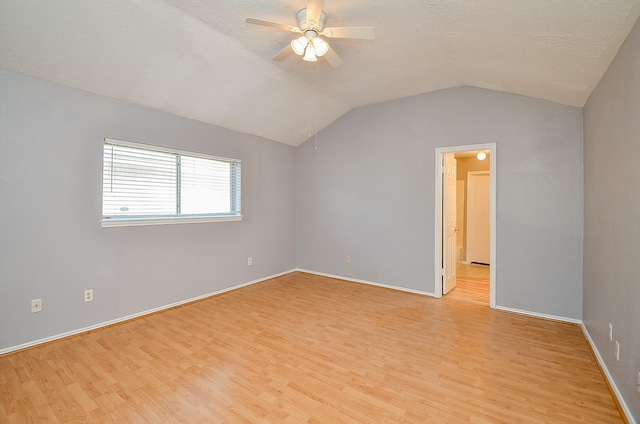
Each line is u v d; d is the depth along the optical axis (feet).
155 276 11.07
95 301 9.55
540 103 10.63
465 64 9.61
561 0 5.17
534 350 8.30
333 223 16.05
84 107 9.18
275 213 16.12
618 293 6.24
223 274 13.51
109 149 9.83
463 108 12.09
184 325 9.97
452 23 7.18
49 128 8.55
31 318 8.33
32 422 5.54
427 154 12.99
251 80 10.83
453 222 14.35
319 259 16.67
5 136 7.86
